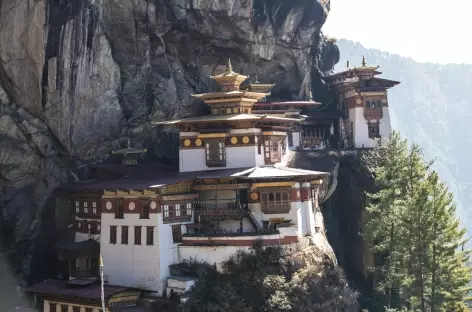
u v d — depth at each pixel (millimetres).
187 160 64125
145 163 70688
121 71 66250
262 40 77375
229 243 56000
